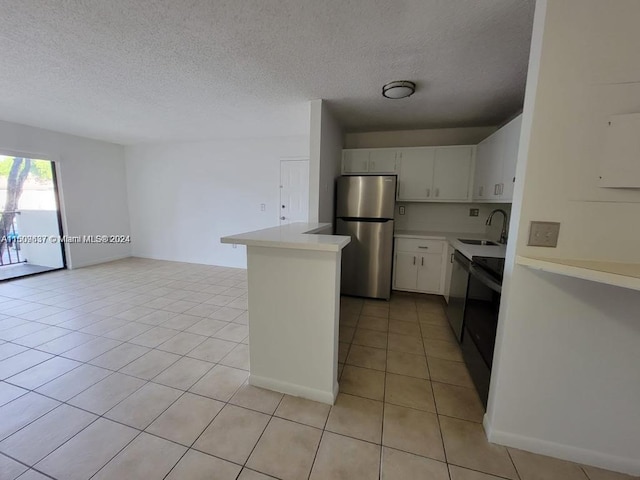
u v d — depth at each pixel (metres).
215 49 1.87
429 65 2.07
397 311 3.13
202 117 3.46
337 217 3.52
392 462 1.33
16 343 2.36
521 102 2.82
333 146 3.32
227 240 1.67
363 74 2.22
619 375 1.24
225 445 1.40
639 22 1.04
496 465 1.32
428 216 3.94
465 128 3.75
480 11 1.47
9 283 4.01
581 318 1.25
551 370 1.32
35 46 1.85
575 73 1.11
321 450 1.38
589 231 1.18
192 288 3.87
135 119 3.57
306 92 2.60
